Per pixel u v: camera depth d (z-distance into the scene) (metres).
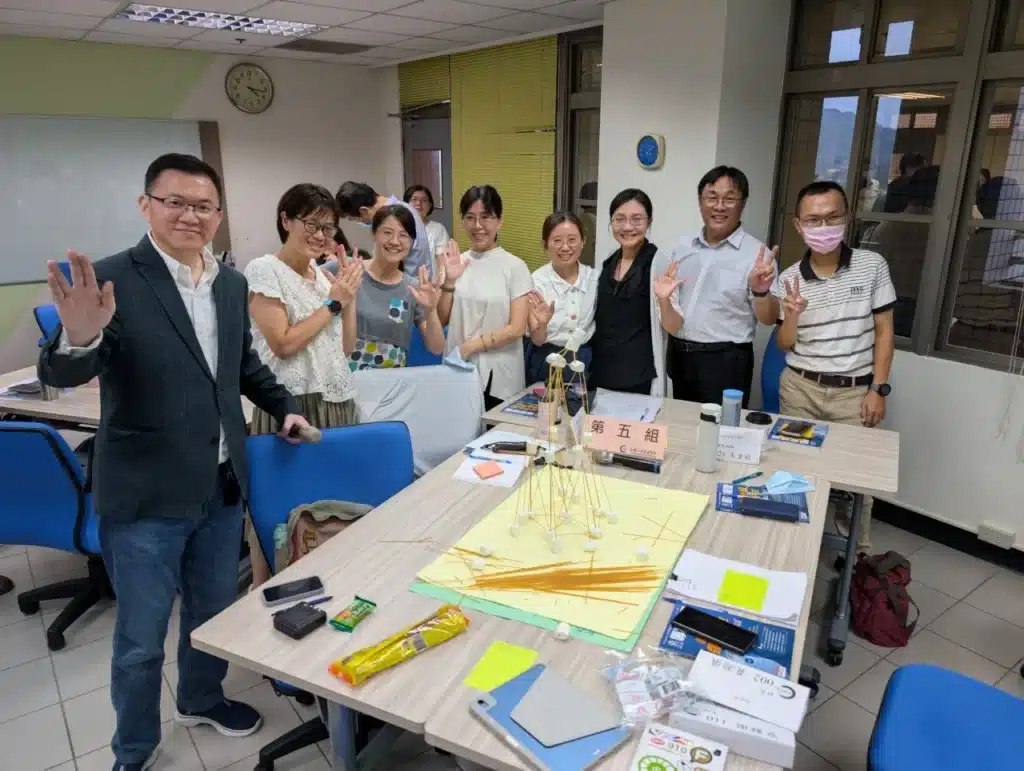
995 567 3.04
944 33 3.07
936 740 1.34
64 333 1.40
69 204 5.15
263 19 4.39
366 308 2.55
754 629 1.31
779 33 3.62
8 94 4.78
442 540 1.61
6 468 2.15
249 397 2.00
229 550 1.89
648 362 2.81
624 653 1.24
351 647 1.25
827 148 3.62
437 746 1.07
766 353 3.30
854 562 2.44
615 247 4.19
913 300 3.33
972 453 3.06
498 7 3.98
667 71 3.67
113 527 1.67
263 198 6.09
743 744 1.04
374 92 6.55
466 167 5.78
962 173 3.02
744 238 2.79
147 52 5.27
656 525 1.68
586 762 1.01
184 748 1.99
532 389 2.78
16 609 2.67
